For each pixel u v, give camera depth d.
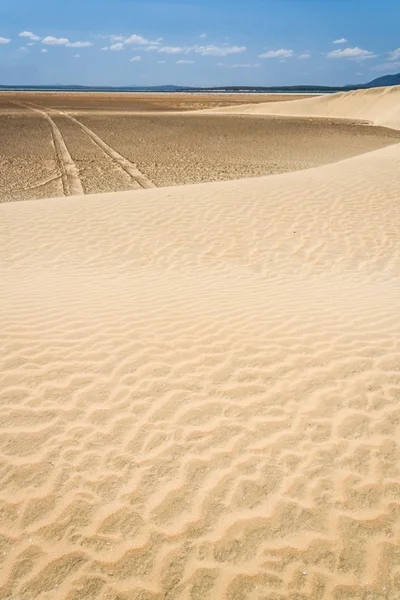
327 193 11.49
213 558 2.83
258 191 11.84
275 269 8.00
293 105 68.38
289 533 2.98
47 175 20.02
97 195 12.40
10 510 3.13
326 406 4.08
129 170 21.34
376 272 7.85
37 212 10.81
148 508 3.15
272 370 4.63
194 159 24.64
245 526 3.03
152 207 10.95
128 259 8.40
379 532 2.97
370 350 4.95
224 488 3.30
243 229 9.62
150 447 3.67
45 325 5.63
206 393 4.29
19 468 3.46
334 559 2.82
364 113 57.75
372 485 3.29
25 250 8.69
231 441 3.72
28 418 3.97
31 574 2.75
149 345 5.14
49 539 2.95
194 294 6.80
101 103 78.38
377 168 13.47
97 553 2.87
